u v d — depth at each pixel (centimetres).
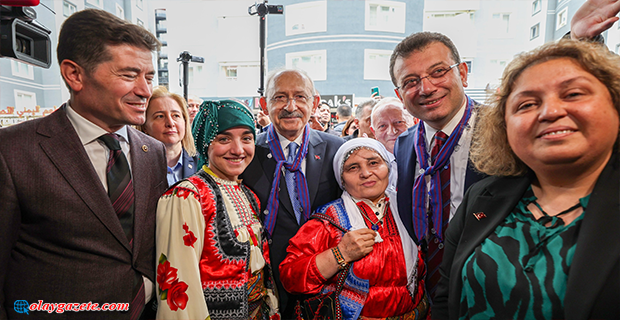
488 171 104
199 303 110
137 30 112
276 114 165
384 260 134
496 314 82
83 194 108
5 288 106
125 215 119
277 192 162
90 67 105
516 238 85
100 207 111
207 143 130
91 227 109
